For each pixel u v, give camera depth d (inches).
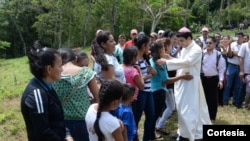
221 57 261.1
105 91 114.7
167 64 206.8
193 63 205.5
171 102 234.8
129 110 146.6
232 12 1366.9
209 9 1791.3
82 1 1551.4
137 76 177.8
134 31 316.8
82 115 130.1
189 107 210.8
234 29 1295.5
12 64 1061.1
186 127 211.8
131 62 180.2
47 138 101.3
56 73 108.8
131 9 1448.1
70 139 114.8
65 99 128.1
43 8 1622.8
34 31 1758.1
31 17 1734.7
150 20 1405.0
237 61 307.6
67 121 129.6
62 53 134.3
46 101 103.3
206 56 258.8
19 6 1647.4
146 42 195.0
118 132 115.7
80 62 157.5
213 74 259.0
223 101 318.7
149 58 211.6
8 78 736.3
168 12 1380.4
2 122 297.1
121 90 116.8
